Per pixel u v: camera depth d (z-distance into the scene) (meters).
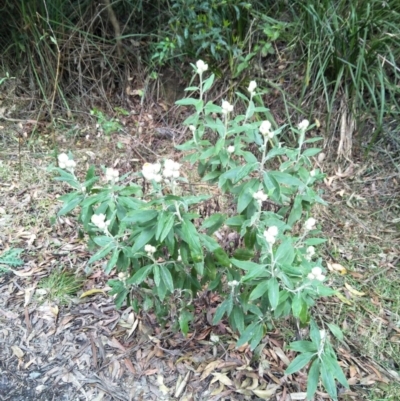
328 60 2.82
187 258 1.43
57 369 1.77
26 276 2.15
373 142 2.77
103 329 1.90
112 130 3.11
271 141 2.55
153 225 1.38
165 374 1.75
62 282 2.10
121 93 3.37
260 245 1.47
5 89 3.38
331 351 1.35
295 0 3.00
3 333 1.90
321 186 2.68
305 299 1.34
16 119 3.24
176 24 3.01
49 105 3.15
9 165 2.88
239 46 3.01
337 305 2.05
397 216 2.51
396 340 1.92
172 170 1.35
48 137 3.13
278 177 1.46
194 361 1.78
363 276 2.20
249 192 1.47
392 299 2.08
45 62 3.27
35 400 1.67
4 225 2.43
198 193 2.53
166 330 1.88
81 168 2.88
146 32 3.39
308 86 2.93
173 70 3.25
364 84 2.84
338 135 2.85
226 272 1.64
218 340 1.85
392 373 1.79
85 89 3.37
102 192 1.53
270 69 3.07
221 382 1.71
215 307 1.93
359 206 2.57
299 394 1.67
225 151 1.58
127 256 1.49
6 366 1.78
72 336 1.88
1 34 3.38
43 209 2.54
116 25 3.24
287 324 1.90
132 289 1.69
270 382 1.71
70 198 1.58
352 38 2.72
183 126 3.13
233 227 1.59
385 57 2.84
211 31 2.89
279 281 1.44
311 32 2.90
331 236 2.40
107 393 1.69
